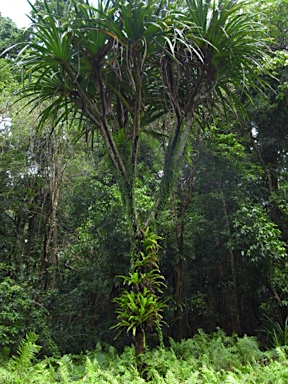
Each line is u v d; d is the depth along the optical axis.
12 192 7.45
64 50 3.84
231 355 4.48
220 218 7.28
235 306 7.69
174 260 7.18
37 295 6.88
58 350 6.49
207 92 4.61
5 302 5.79
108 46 4.04
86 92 4.44
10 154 7.44
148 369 3.62
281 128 7.57
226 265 7.68
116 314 7.33
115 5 3.79
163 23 3.63
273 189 7.29
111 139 4.36
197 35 4.15
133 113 4.56
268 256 6.12
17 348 5.59
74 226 8.59
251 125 7.75
